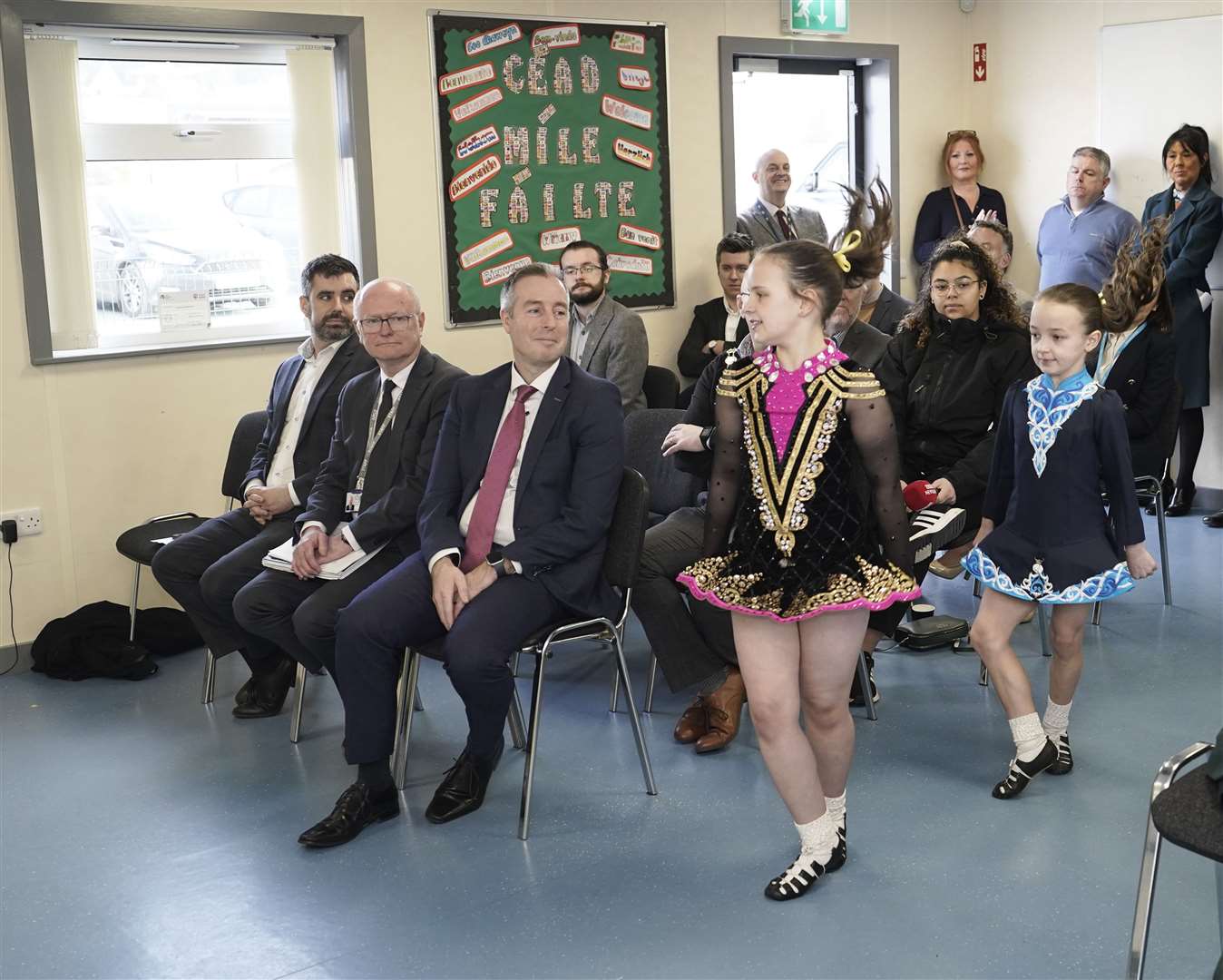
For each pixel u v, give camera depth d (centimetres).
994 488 312
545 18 536
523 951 246
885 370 385
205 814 315
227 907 269
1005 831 285
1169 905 251
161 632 441
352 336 394
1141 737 334
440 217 520
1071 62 638
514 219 540
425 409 344
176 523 436
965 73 686
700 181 595
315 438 390
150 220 471
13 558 441
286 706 389
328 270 391
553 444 310
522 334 310
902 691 378
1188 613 436
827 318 241
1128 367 432
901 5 655
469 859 284
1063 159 650
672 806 306
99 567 458
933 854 276
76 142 444
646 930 251
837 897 260
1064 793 303
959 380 369
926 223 672
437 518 313
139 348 458
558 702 380
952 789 309
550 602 300
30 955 254
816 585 238
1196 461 582
